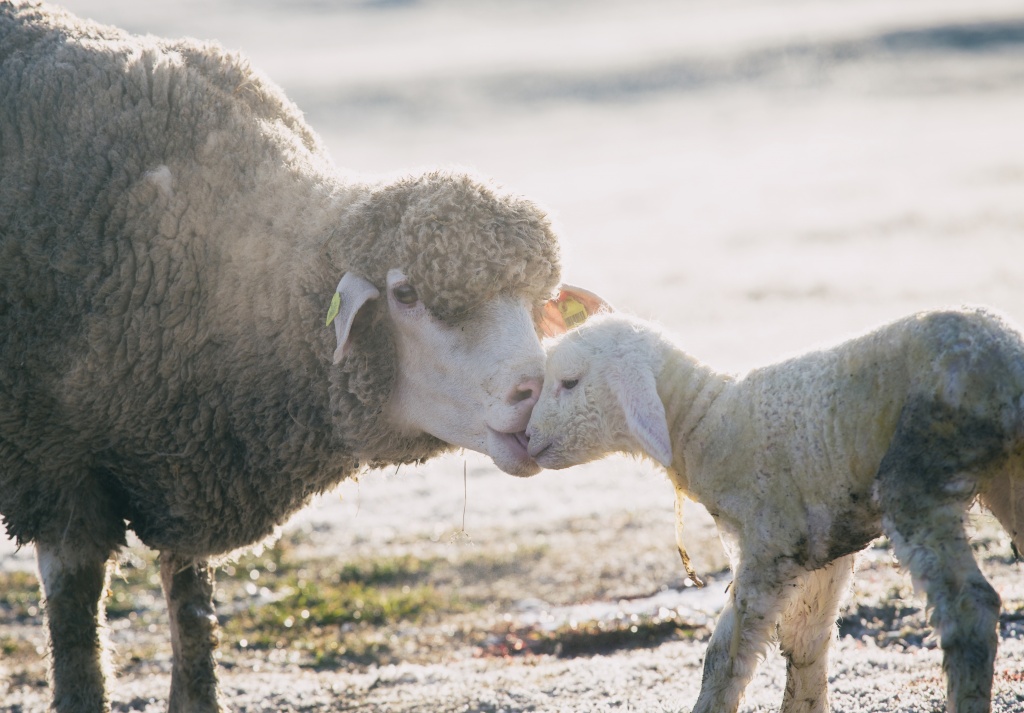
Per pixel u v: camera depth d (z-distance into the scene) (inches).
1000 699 266.1
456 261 265.7
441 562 519.5
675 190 1819.6
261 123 309.4
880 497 216.8
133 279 283.7
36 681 404.8
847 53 3378.4
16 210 285.0
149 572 544.4
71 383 280.5
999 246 1143.6
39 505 289.6
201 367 288.7
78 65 297.4
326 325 279.4
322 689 358.0
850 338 237.6
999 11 3801.7
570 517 569.9
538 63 3619.6
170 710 315.9
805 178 1786.4
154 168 288.7
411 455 298.8
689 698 297.7
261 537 309.7
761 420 242.1
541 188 1956.2
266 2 5684.1
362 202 282.0
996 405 211.5
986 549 405.4
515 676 349.1
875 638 346.0
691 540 499.2
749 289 1062.4
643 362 257.3
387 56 4003.4
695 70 3373.5
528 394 271.7
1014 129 2059.5
